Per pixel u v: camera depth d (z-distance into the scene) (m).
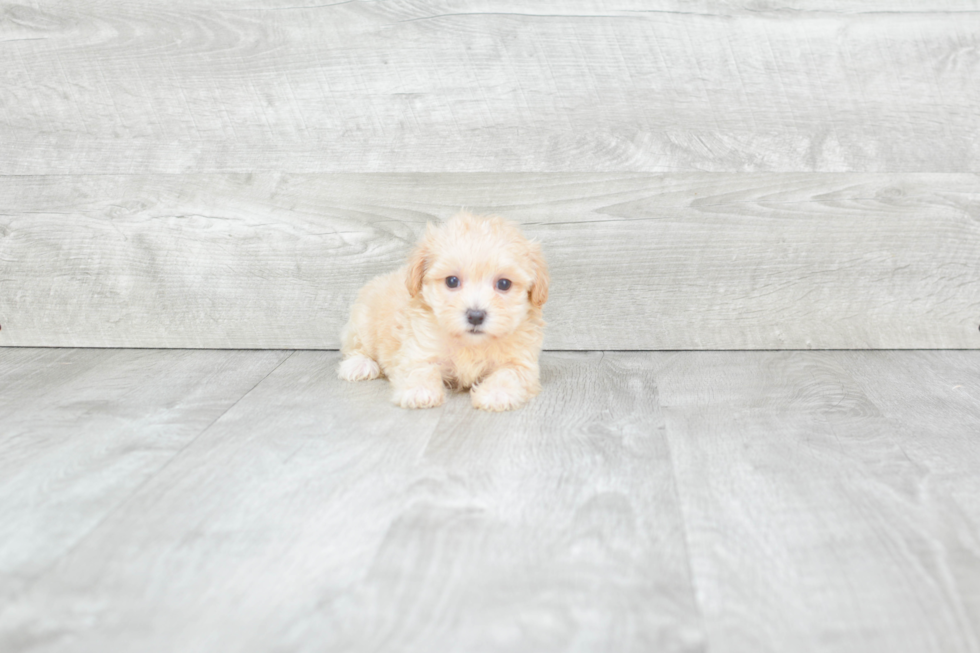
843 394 2.15
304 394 2.17
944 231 2.53
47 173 2.61
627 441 1.80
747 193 2.52
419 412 2.02
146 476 1.60
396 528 1.38
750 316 2.61
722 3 2.41
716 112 2.49
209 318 2.68
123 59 2.53
